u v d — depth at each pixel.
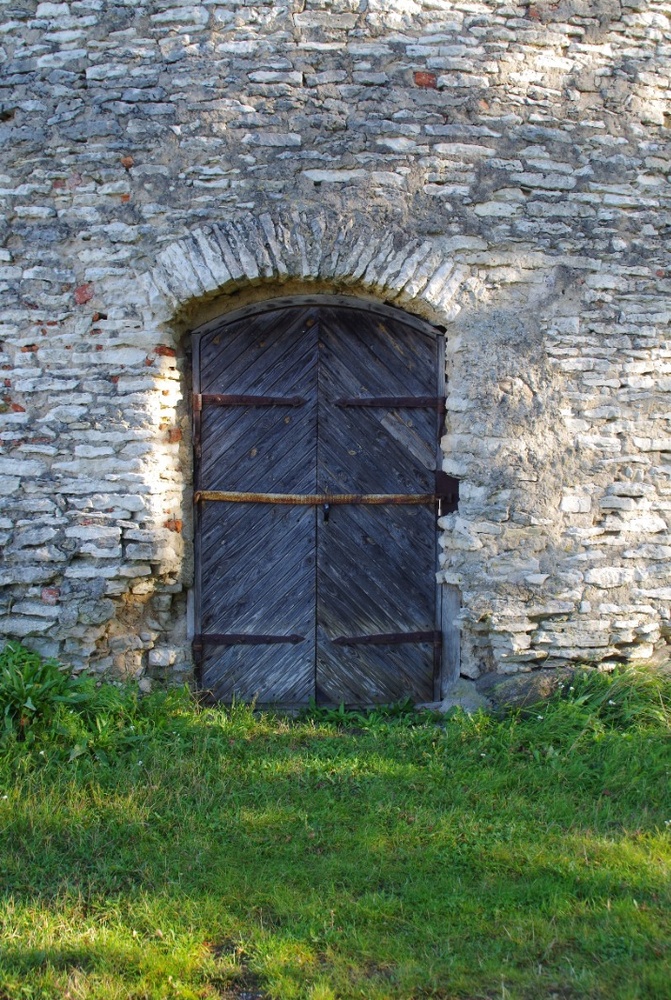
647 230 4.82
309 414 4.83
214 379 4.81
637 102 4.80
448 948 2.86
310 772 3.99
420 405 4.86
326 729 4.52
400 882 3.24
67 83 4.59
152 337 4.57
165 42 4.54
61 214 4.59
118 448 4.57
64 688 4.25
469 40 4.62
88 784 3.77
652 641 4.87
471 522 4.68
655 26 4.81
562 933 2.93
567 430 4.73
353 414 4.85
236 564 4.86
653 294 4.82
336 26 4.55
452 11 4.61
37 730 4.04
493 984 2.72
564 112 4.71
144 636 4.71
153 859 3.33
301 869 3.27
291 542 4.86
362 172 4.58
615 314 4.78
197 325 4.79
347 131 4.57
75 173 4.59
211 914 3.01
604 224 4.77
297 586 4.86
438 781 3.93
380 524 4.89
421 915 3.04
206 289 4.54
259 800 3.76
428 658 4.97
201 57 4.53
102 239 4.58
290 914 3.03
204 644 4.86
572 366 4.73
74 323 4.59
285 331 4.82
